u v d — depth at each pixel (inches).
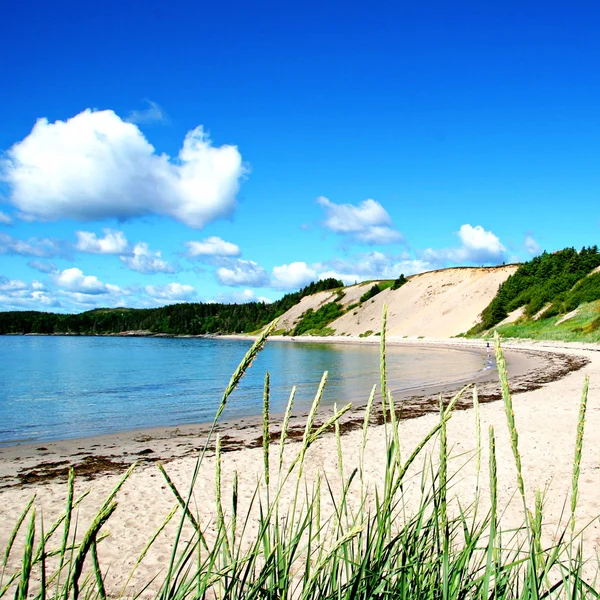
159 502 325.4
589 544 219.8
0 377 1395.2
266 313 6427.2
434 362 1648.6
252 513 289.6
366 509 269.1
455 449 417.4
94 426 676.7
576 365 1181.7
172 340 5428.2
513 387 882.8
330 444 479.5
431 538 69.0
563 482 311.6
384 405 58.9
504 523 247.9
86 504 331.3
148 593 204.5
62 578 218.4
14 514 318.7
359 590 58.7
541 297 2331.4
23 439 595.5
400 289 4350.4
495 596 59.2
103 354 2630.4
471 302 3346.5
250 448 500.1
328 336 4303.6
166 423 692.1
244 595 57.5
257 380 1262.3
